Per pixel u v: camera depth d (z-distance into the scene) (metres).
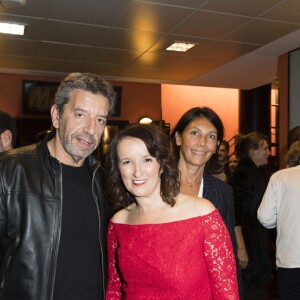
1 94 6.73
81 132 1.42
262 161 2.78
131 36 4.60
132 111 7.46
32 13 3.87
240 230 2.49
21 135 6.80
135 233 1.38
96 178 1.62
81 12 3.83
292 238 2.19
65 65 6.12
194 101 8.84
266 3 3.61
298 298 2.17
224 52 5.29
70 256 1.44
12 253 1.38
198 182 1.81
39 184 1.45
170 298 1.29
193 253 1.31
